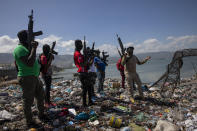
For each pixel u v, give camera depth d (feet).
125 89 30.86
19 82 13.06
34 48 12.17
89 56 19.13
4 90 37.50
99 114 16.70
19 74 12.94
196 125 13.28
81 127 13.88
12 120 15.55
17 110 18.99
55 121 14.35
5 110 17.49
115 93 27.32
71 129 12.97
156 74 68.39
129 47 22.15
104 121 14.97
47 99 19.36
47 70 18.76
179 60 24.07
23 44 12.96
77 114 16.42
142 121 14.84
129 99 22.58
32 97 13.42
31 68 12.96
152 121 14.60
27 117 13.53
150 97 24.30
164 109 18.35
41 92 14.80
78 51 18.47
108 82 43.37
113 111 17.84
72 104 20.81
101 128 13.65
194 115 15.31
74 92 27.71
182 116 15.30
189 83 34.32
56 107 19.36
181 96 24.25
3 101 23.31
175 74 24.89
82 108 18.49
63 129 13.01
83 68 18.37
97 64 27.04
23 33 12.94
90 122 14.80
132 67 22.02
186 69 76.33
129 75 22.11
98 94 26.40
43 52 18.37
